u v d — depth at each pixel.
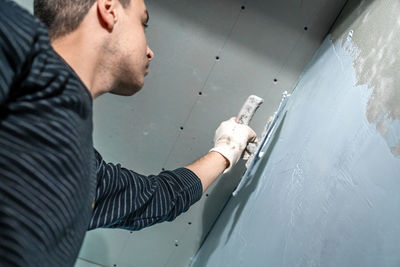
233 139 1.07
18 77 0.29
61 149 0.32
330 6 1.01
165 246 1.58
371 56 0.66
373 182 0.49
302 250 0.63
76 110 0.35
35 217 0.29
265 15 1.06
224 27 1.09
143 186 0.79
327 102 0.81
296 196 0.76
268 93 1.20
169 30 1.10
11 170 0.28
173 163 1.37
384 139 0.50
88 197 0.40
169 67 1.17
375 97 0.58
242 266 0.93
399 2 0.63
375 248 0.43
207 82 1.19
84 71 0.44
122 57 0.51
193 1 1.06
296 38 1.09
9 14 0.28
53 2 0.44
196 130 1.29
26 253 0.28
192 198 0.90
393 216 0.42
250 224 1.01
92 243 1.57
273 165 1.04
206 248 1.46
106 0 0.47
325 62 0.97
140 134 1.31
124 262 1.62
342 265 0.49
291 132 1.00
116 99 1.23
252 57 1.13
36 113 0.30
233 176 1.38
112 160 1.38
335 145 0.66
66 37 0.45
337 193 0.58
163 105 1.25
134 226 0.78
